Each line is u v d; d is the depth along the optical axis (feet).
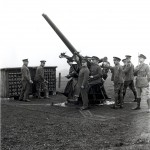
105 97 40.96
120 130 24.77
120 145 20.04
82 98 36.32
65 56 40.57
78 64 39.45
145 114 32.24
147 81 35.06
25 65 44.16
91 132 24.11
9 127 25.45
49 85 51.52
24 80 43.98
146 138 21.40
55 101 44.01
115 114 32.53
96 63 39.29
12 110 34.83
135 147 18.74
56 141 21.26
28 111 34.32
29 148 19.40
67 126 26.27
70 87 40.55
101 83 39.52
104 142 20.90
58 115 32.12
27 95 43.98
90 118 30.30
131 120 28.99
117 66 36.68
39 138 22.03
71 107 37.88
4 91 46.42
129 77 40.22
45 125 26.58
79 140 21.54
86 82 35.94
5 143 20.57
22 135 22.84
